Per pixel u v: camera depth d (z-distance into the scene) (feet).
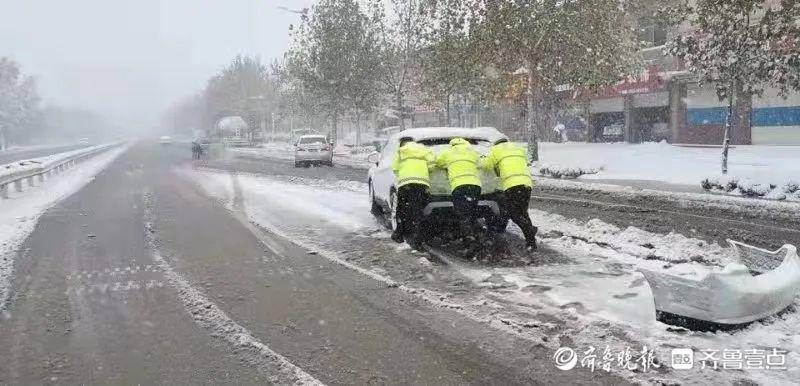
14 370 15.38
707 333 16.53
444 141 30.91
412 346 16.20
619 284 21.31
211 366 15.29
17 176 60.95
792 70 49.62
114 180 76.13
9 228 37.73
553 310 18.71
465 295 20.53
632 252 26.20
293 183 63.16
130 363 15.64
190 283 23.06
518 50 69.72
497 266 24.30
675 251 26.11
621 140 112.78
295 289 21.81
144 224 37.91
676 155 77.56
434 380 14.15
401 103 111.96
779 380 13.69
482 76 77.05
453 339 16.61
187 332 17.71
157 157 145.69
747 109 88.69
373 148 127.85
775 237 30.01
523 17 67.31
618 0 69.77
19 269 26.07
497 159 27.45
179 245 30.63
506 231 31.53
